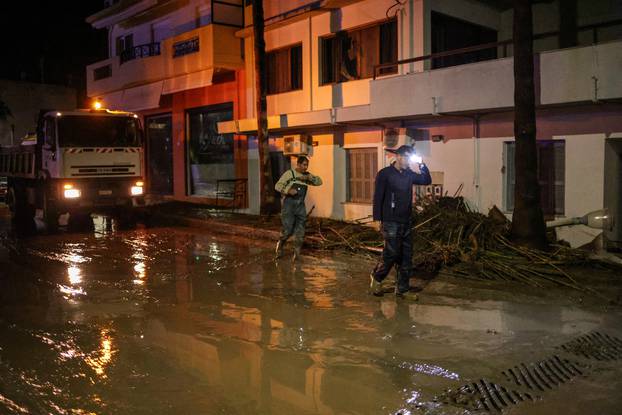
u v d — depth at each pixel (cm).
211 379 520
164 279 937
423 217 1111
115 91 2417
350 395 481
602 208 1032
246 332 655
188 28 2198
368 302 774
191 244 1301
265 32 1750
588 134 1042
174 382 514
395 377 516
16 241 1348
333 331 652
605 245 1013
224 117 2012
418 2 1319
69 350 600
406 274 782
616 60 922
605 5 1276
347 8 1492
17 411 456
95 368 549
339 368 541
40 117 1625
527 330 640
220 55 1831
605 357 558
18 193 1833
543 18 1377
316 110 1453
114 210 1917
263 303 781
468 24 1461
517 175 956
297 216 1085
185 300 804
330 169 1548
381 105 1261
